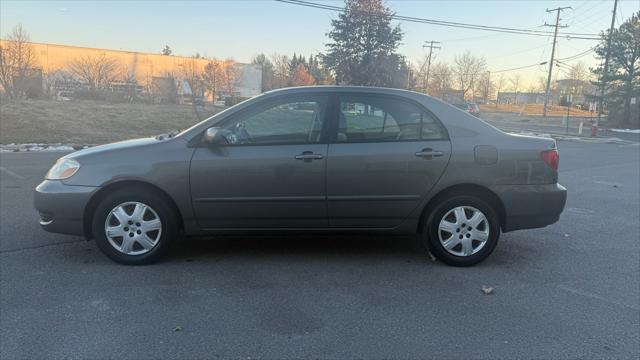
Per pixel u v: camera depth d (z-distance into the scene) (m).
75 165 4.59
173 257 4.95
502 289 4.29
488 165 4.68
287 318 3.65
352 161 4.57
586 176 11.98
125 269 4.59
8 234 5.64
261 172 4.54
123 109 27.44
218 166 4.52
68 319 3.56
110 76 39.00
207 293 4.08
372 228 4.77
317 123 4.64
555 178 4.84
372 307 3.87
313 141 4.61
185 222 4.65
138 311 3.72
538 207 4.79
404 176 4.62
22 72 28.52
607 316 3.79
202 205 4.59
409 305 3.92
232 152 4.55
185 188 4.54
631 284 4.48
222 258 4.95
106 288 4.14
